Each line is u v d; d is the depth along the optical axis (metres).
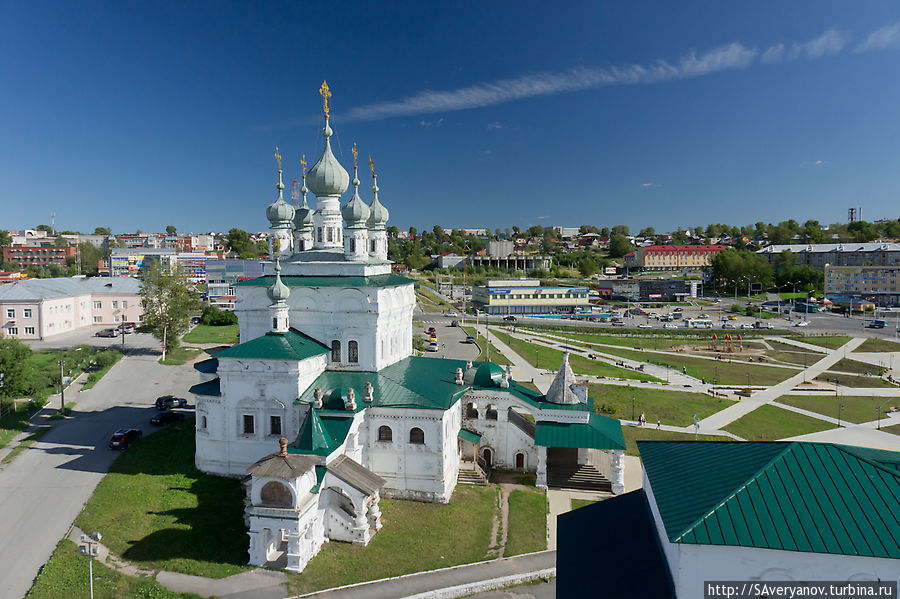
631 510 34.12
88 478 57.00
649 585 27.00
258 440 56.53
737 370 128.50
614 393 101.44
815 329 185.50
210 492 53.97
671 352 151.00
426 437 54.91
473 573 42.38
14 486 54.91
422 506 53.94
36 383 80.44
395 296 65.75
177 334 119.88
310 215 79.44
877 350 151.75
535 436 60.44
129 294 155.25
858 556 22.25
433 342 144.25
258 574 41.41
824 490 24.83
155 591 38.56
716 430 85.56
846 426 88.88
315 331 62.31
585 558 31.02
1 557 42.81
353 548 45.62
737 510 24.55
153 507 50.34
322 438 48.25
